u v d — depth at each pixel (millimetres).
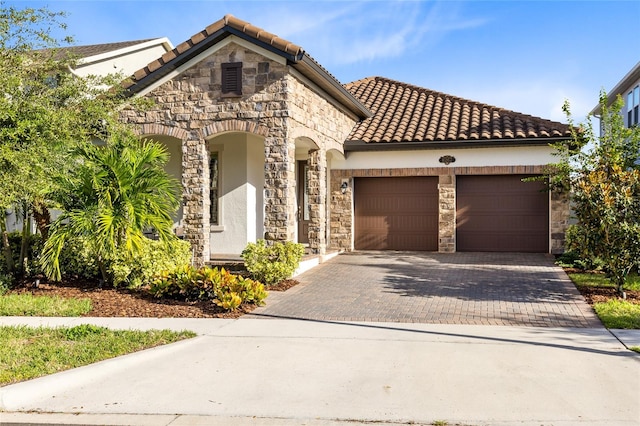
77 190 11258
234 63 13773
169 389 6008
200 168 14055
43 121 10320
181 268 10938
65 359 6867
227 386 6059
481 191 17453
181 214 16312
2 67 10469
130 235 10938
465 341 7625
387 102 20422
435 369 6480
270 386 6035
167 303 10359
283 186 13391
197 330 8398
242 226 16078
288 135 13414
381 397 5684
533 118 17688
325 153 15969
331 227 18297
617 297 10508
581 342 7523
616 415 5184
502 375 6250
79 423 5262
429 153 17531
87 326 8328
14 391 5824
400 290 11484
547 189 15906
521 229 17188
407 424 5105
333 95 16266
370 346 7430
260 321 8977
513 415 5215
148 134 14445
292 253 12484
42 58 11828
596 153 13312
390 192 18172
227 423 5184
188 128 14156
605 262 10727
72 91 11570
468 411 5316
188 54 13844
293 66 13625
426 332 8148
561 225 16578
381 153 17953
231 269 13766
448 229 17375
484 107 18938
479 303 10188
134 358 6961
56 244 11016
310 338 7871
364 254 17219
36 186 9953
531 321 8836
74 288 11617
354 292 11328
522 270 13773
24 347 7398
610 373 6270
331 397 5707
